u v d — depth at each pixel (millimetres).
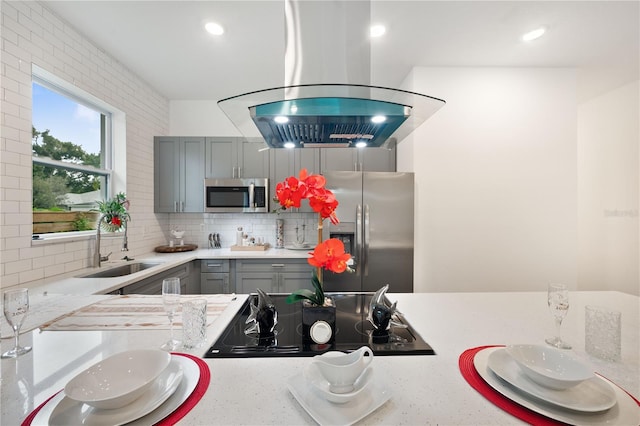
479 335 1067
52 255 2039
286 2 1414
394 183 2791
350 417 612
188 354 915
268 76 3010
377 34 2275
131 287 2033
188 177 3371
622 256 3420
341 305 1406
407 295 1608
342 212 2793
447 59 2660
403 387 743
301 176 1047
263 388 739
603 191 3582
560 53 2576
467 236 2848
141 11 2041
